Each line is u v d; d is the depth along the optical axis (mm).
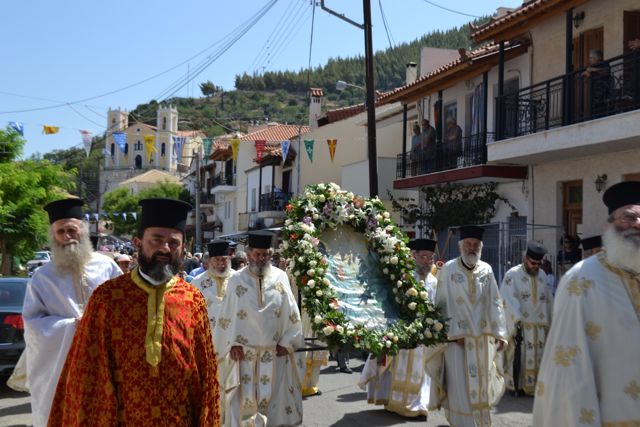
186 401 3805
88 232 5773
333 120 38219
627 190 4191
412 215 21672
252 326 7367
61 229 5578
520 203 17656
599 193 14680
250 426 7203
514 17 15719
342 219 7586
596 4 15000
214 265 9023
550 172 16391
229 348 7430
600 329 4043
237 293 7441
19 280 10812
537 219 16812
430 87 21094
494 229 16078
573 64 15836
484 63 18359
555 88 16250
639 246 4051
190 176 63094
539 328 9836
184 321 3863
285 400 7582
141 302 3777
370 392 8922
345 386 10602
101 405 3664
